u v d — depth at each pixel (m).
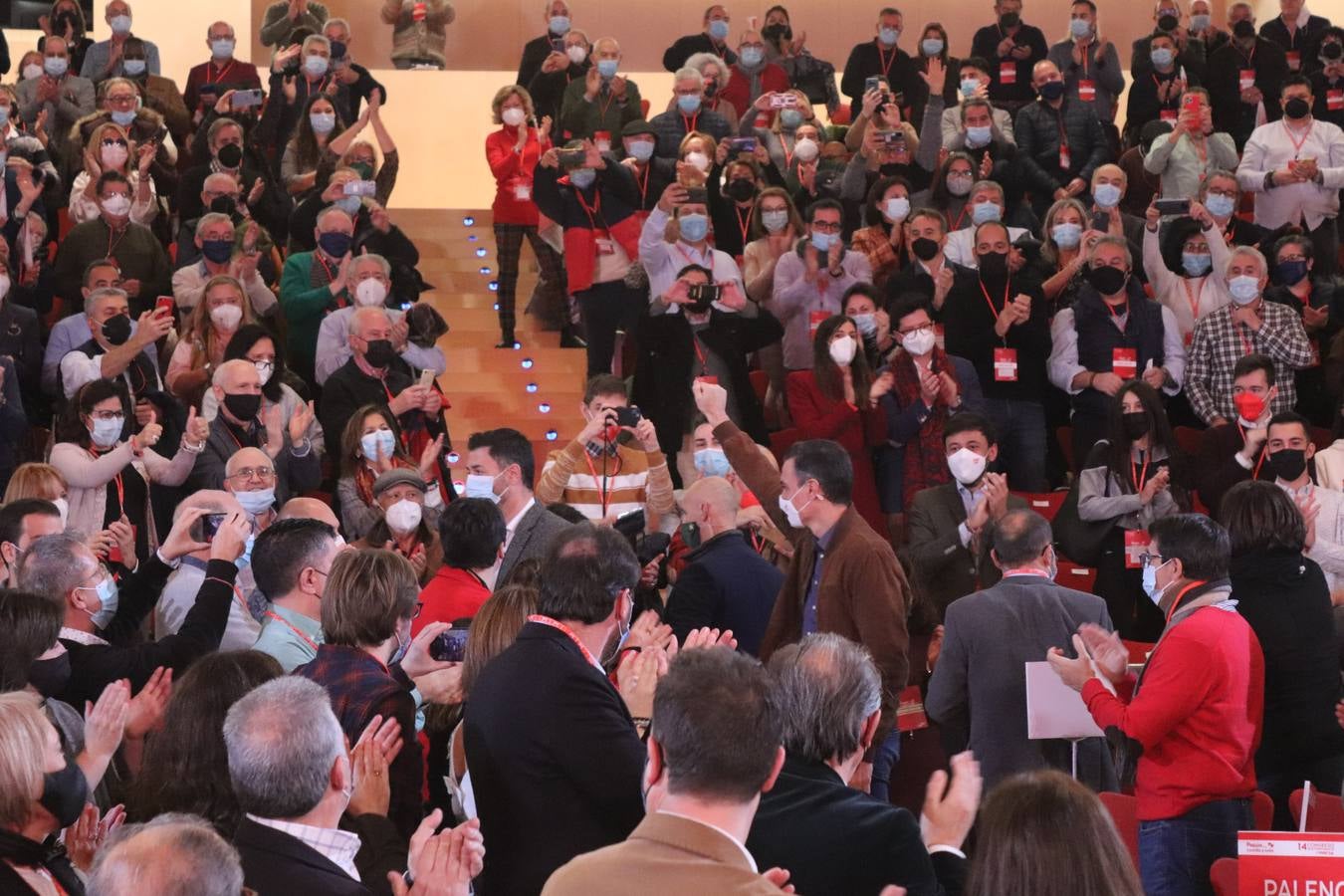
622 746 3.42
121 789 3.91
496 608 4.12
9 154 10.41
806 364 8.88
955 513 6.90
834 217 8.75
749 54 12.20
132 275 9.42
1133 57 12.48
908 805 5.47
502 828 3.43
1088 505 7.43
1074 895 2.50
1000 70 12.61
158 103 12.07
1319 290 9.34
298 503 5.82
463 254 11.86
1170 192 10.92
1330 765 5.21
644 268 8.95
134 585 4.87
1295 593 5.22
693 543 6.38
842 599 4.58
